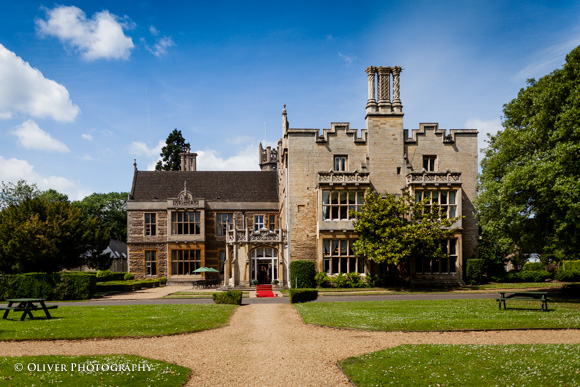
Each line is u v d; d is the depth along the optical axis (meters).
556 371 10.70
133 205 49.69
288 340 14.95
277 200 51.44
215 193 52.09
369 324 16.95
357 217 36.38
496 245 37.91
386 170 39.41
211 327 17.27
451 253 37.78
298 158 39.53
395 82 40.41
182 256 48.94
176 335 15.80
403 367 11.32
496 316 18.38
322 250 37.50
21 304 19.33
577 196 21.52
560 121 22.72
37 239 34.81
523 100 29.97
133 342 14.57
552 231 25.50
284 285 38.28
